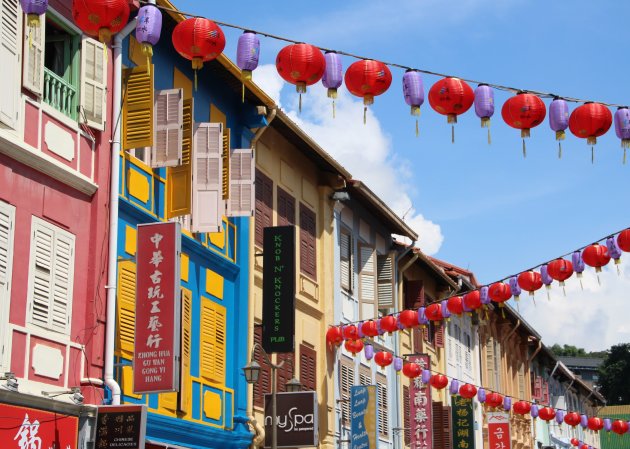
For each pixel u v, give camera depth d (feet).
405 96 37.35
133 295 52.11
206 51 35.88
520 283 58.44
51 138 46.09
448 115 37.91
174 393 55.88
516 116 37.86
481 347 137.08
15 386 41.34
